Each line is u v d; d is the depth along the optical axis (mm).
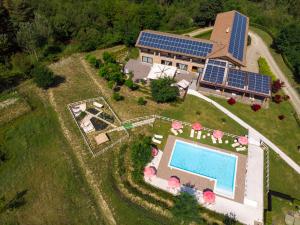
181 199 45281
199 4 105125
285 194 52094
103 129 62250
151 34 80125
